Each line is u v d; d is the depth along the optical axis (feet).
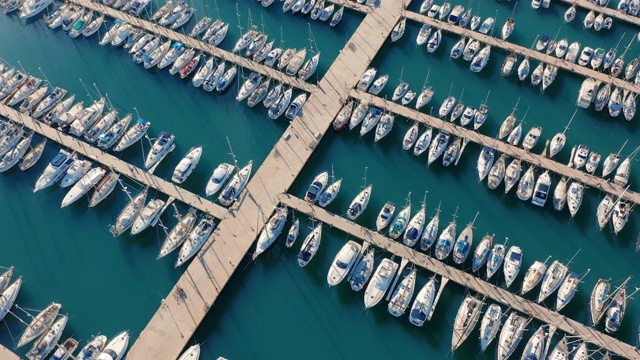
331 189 191.31
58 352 158.81
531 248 179.93
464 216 188.03
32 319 171.01
